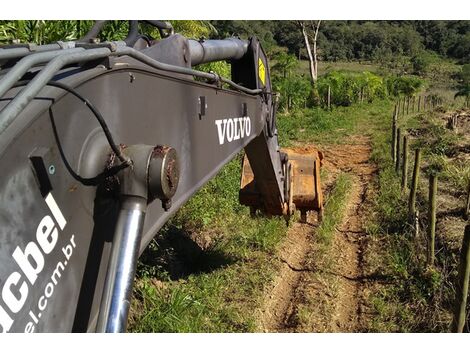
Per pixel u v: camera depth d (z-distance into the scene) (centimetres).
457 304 477
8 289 143
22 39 403
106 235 192
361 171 1321
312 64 3878
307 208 589
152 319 513
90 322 184
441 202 868
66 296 169
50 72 146
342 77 3259
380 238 786
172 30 307
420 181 1033
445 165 1107
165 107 242
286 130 1923
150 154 180
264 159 480
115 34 512
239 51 416
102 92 187
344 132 1966
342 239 820
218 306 583
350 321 572
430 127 1661
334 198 1016
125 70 203
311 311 588
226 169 1021
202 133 293
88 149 177
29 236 151
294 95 2795
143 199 180
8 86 137
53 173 159
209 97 303
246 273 668
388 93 3838
